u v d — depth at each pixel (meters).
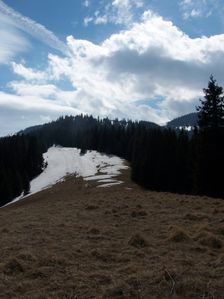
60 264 9.34
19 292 7.54
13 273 8.63
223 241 10.96
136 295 6.92
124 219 16.23
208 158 35.06
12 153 101.81
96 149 140.00
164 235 12.40
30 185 89.44
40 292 7.43
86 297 7.10
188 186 56.53
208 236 11.16
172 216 16.27
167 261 9.32
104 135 130.62
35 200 58.34
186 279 7.37
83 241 11.95
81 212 19.02
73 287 7.65
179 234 11.57
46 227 14.75
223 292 6.90
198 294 6.86
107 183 64.50
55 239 12.41
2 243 11.96
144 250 10.52
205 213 16.83
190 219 15.56
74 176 86.50
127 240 11.91
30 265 9.16
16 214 22.53
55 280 8.11
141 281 7.51
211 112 35.44
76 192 54.06
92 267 9.09
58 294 7.28
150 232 13.24
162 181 62.78
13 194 79.25
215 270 8.19
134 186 63.03
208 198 23.58
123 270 8.66
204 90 35.88
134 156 81.75
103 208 19.98
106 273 8.45
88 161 113.38
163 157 63.75
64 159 126.12
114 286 7.29
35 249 10.83
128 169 85.94
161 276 7.55
